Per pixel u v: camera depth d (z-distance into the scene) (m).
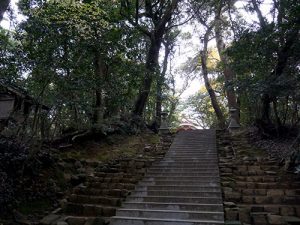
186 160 9.34
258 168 7.98
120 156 10.03
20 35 7.12
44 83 7.02
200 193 6.69
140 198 6.73
